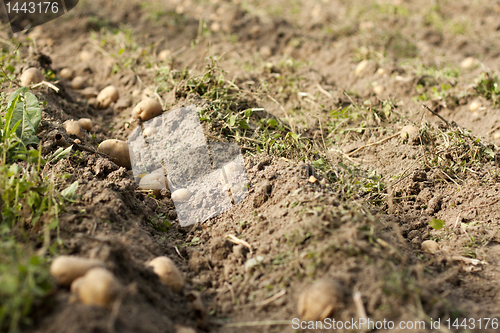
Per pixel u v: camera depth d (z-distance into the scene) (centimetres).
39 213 284
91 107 341
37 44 404
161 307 275
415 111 341
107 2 523
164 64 355
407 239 297
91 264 271
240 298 281
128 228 288
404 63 369
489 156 317
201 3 570
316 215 286
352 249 279
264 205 296
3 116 304
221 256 288
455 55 430
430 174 314
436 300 275
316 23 486
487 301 282
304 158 311
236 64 367
